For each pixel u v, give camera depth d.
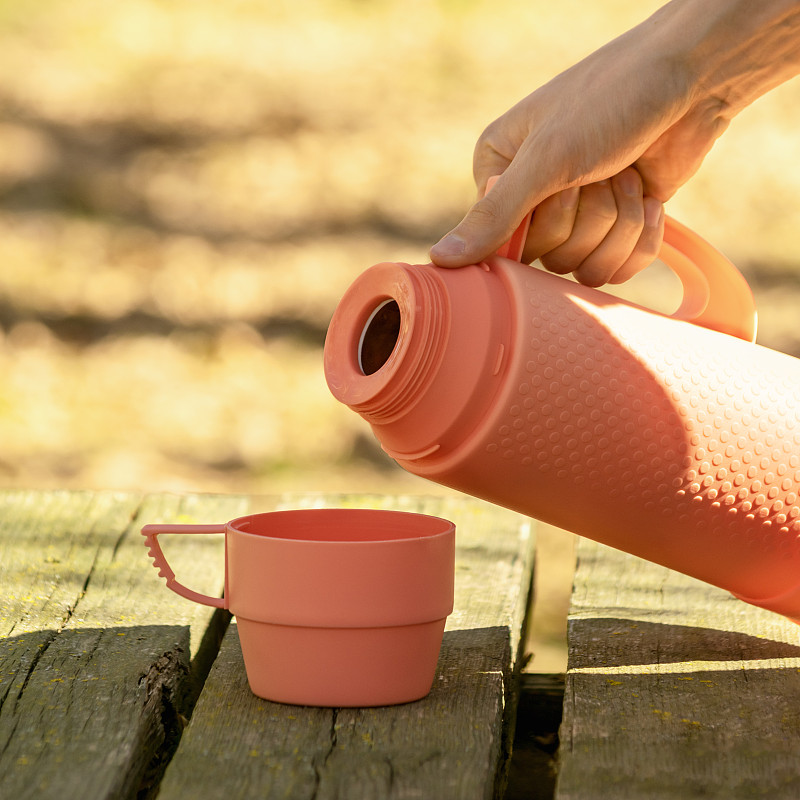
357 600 2.04
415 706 2.11
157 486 6.44
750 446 2.24
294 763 1.89
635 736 2.01
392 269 2.20
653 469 2.19
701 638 2.50
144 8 14.81
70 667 2.26
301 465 6.75
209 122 11.95
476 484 2.18
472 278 2.18
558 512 2.24
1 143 11.02
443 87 13.02
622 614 2.65
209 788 1.81
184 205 10.30
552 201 2.38
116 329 8.29
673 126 2.47
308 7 15.12
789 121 12.08
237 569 2.11
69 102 12.09
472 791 1.80
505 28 14.54
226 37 14.16
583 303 2.20
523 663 2.96
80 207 10.13
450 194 10.64
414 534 2.27
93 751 1.92
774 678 2.28
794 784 1.84
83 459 6.70
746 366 2.28
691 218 10.18
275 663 2.10
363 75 13.28
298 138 11.73
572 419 2.14
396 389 2.12
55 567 2.84
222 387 7.60
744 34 2.29
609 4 15.15
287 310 8.59
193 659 2.44
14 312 8.34
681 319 2.43
